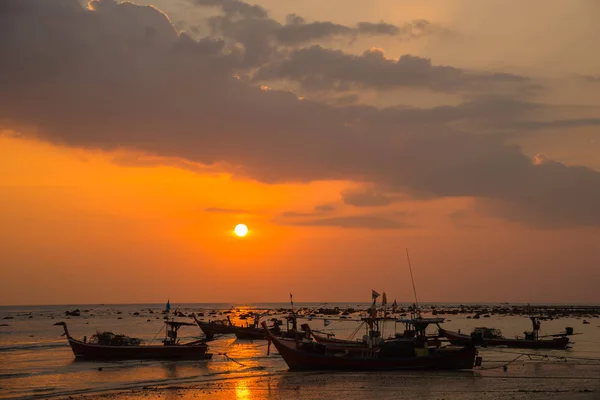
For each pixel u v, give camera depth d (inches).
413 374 2225.6
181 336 4773.6
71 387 1979.6
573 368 2434.8
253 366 2541.8
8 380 2142.0
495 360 2760.8
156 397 1785.2
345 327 6186.0
